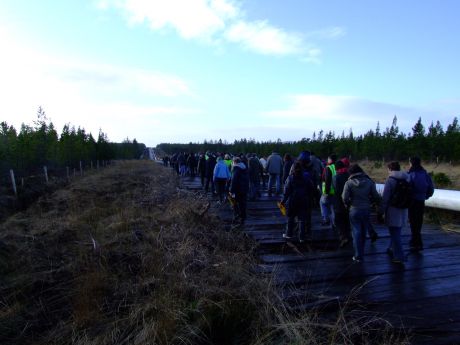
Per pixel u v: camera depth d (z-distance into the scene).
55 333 3.67
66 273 5.08
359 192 5.44
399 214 5.39
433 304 4.01
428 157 31.39
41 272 5.11
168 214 7.97
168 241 5.97
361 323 3.56
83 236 6.68
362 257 5.55
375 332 3.40
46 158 19.73
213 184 12.84
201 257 5.23
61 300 4.35
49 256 5.79
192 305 3.77
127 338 3.32
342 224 6.41
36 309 4.18
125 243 5.94
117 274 4.84
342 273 5.06
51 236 6.78
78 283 4.64
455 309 3.88
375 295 4.27
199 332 3.41
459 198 8.39
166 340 3.18
